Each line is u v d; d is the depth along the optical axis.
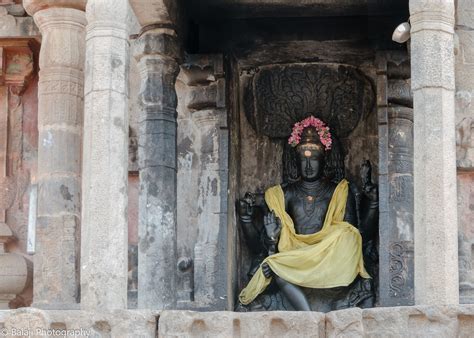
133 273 16.88
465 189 16.84
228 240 16.73
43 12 16.17
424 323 12.12
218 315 12.28
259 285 16.59
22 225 17.83
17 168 17.97
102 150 13.42
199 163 16.98
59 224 15.88
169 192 15.93
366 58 17.23
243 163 17.61
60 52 16.11
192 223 16.94
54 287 15.73
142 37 16.12
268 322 12.27
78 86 16.19
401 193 16.55
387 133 16.64
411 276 16.33
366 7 16.75
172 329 12.27
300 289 16.47
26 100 18.16
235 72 17.48
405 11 16.75
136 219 17.12
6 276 17.30
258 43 17.17
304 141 17.19
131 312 12.33
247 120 17.69
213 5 16.75
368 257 16.88
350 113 17.45
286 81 17.58
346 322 12.18
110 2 13.76
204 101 16.94
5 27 17.75
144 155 15.99
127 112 13.76
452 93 13.51
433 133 13.30
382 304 16.27
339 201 17.05
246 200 17.20
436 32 13.56
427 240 13.04
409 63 16.69
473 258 16.61
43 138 16.08
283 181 17.42
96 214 13.27
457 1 16.81
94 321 12.28
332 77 17.52
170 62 16.16
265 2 16.62
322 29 17.09
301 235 16.81
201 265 16.66
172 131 16.12
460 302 16.28
